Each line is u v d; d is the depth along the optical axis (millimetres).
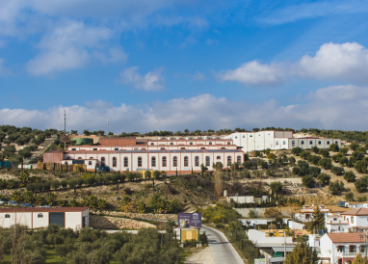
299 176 128750
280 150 156250
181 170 131125
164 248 65375
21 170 111688
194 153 132500
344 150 150500
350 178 125125
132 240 67375
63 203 93312
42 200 93438
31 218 76125
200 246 69375
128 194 103812
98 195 101500
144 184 110438
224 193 111500
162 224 82438
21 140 166250
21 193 95625
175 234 72188
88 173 116250
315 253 52969
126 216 89688
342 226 74438
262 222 88062
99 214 87375
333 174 131125
